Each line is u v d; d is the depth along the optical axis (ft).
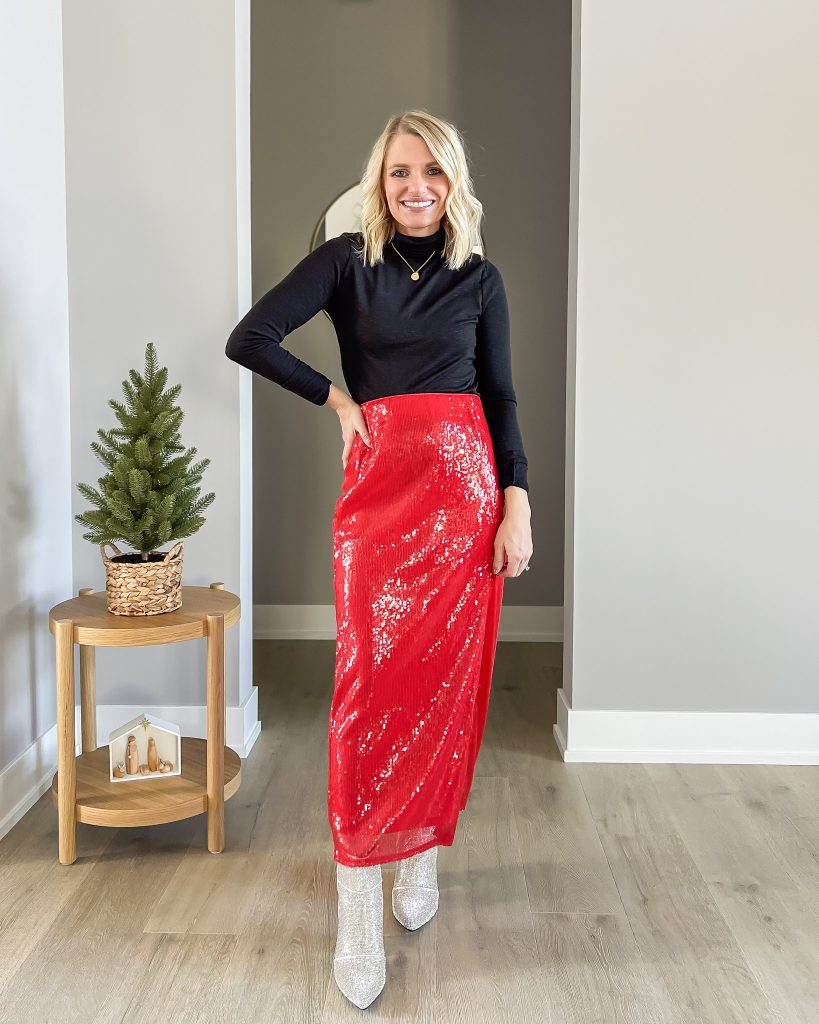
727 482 9.04
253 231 13.39
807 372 8.93
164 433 7.29
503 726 10.30
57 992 5.33
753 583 9.14
